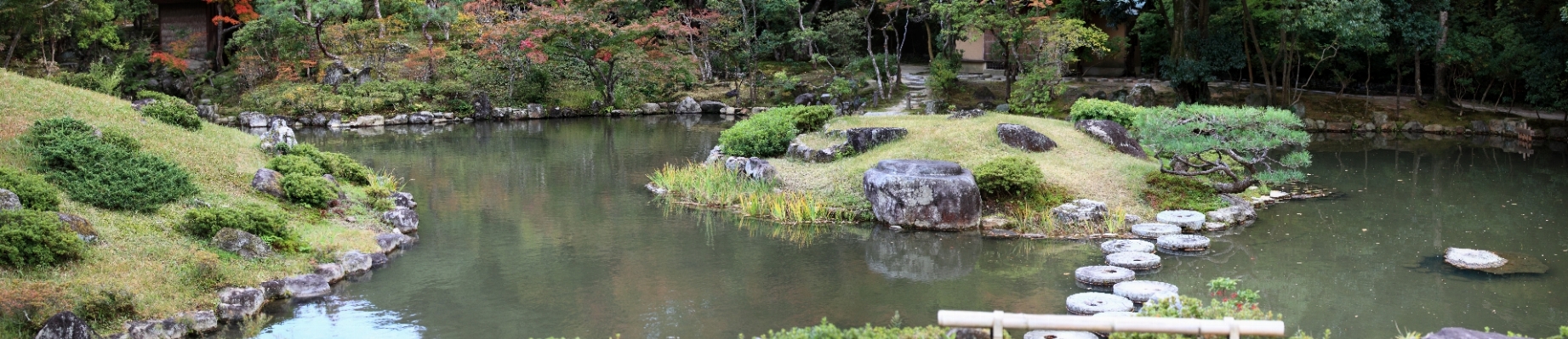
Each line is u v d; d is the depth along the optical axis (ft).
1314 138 84.43
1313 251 39.81
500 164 66.39
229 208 35.65
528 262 38.17
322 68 105.60
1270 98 90.07
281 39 103.81
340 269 35.17
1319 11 78.28
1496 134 85.20
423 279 35.42
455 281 35.14
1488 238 42.34
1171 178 49.21
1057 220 43.86
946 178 44.14
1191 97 92.73
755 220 46.52
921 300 32.94
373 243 38.81
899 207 44.37
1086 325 20.02
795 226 45.19
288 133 53.52
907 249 40.57
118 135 41.45
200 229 34.24
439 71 108.58
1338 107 92.63
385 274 35.99
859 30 113.70
